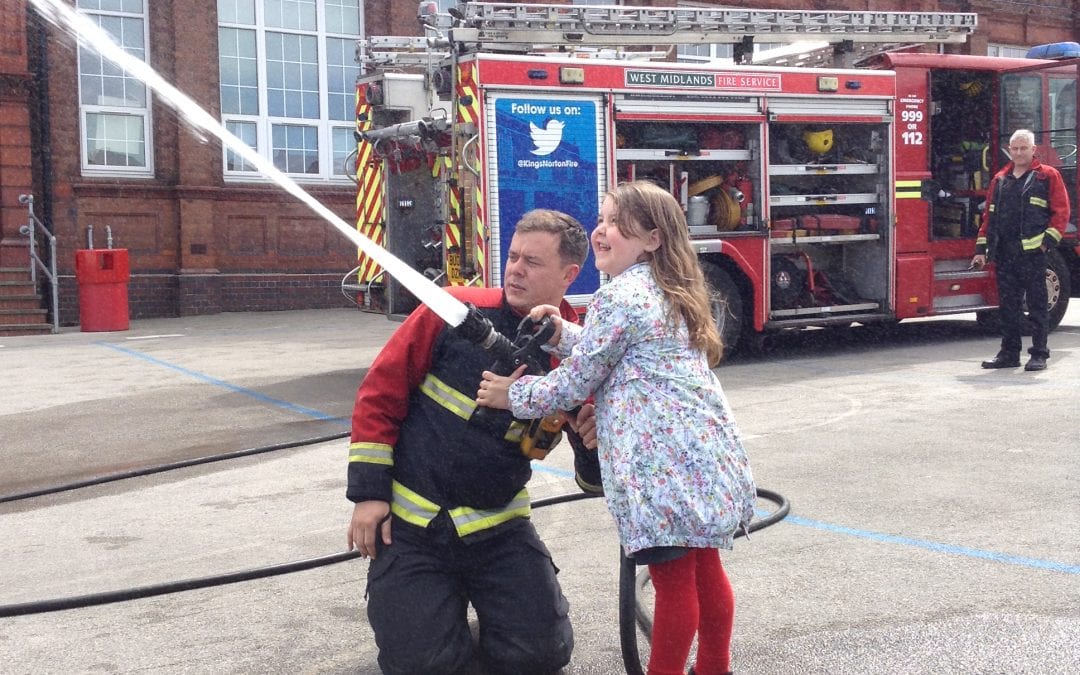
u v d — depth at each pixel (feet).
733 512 9.02
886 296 35.83
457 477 10.10
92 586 13.92
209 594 13.39
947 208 37.88
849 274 36.65
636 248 9.36
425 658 9.90
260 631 12.07
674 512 8.82
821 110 34.14
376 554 10.21
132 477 19.49
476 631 11.60
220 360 36.60
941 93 38.09
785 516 15.46
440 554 10.23
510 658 10.27
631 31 32.14
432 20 29.55
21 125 50.39
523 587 10.34
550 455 21.15
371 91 33.01
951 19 37.55
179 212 54.95
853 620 11.87
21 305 49.55
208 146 55.72
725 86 32.19
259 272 57.47
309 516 17.08
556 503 16.66
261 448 20.71
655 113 31.09
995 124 38.29
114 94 53.98
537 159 29.30
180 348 40.63
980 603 12.29
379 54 34.50
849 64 36.78
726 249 32.65
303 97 59.41
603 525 16.08
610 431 9.11
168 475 20.20
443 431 10.16
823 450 20.62
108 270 48.21
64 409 27.40
